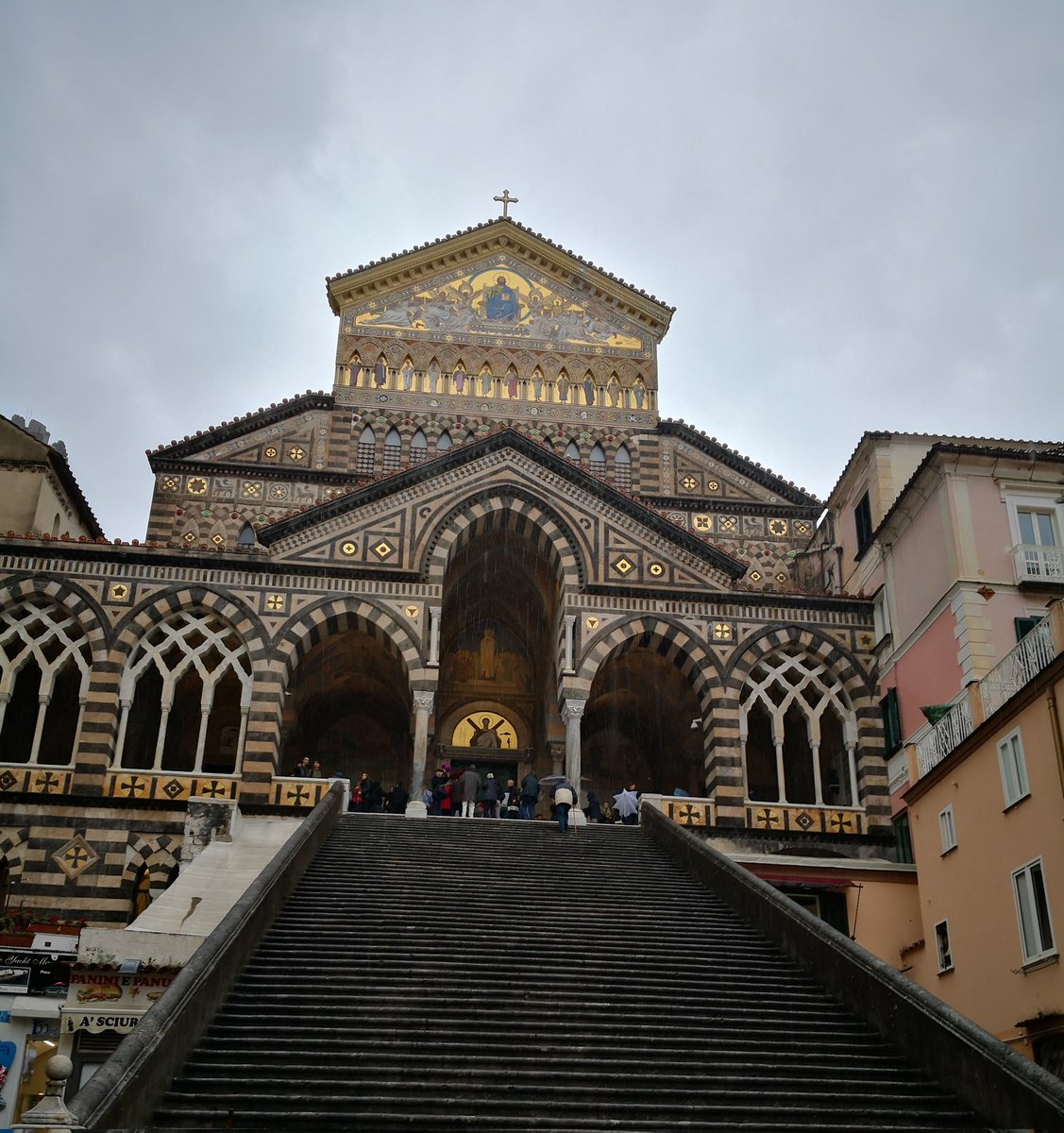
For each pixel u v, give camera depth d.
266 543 37.78
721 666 38.00
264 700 35.84
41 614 36.16
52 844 33.34
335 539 38.09
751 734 44.00
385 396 48.88
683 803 35.84
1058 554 33.12
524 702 45.00
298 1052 15.94
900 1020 17.38
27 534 38.09
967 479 34.12
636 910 23.89
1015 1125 14.48
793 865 32.09
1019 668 25.56
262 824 31.12
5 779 33.88
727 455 49.75
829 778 40.72
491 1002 18.14
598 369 50.50
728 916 23.88
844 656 38.41
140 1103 13.67
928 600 34.88
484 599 45.28
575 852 28.72
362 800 35.09
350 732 44.28
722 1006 18.83
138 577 36.69
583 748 44.91
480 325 50.50
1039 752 23.88
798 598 38.91
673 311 51.47
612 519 39.56
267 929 20.70
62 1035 19.77
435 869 25.97
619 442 49.56
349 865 25.59
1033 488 34.22
